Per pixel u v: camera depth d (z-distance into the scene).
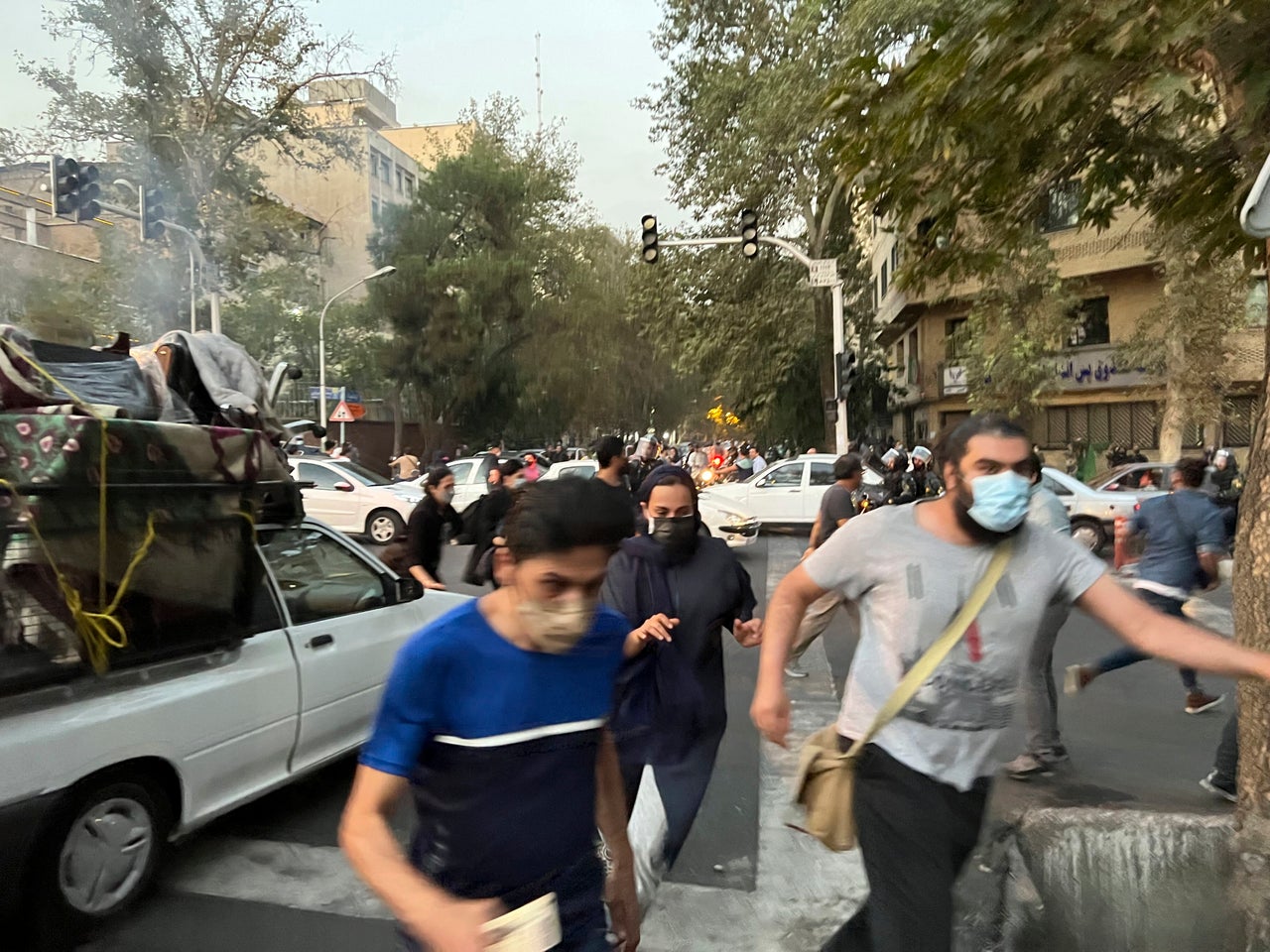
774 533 18.80
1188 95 3.70
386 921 3.66
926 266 4.72
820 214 25.97
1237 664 2.30
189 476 3.79
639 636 3.28
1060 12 3.31
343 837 1.75
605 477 5.05
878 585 2.53
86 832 3.45
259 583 4.27
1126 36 3.15
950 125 3.71
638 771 3.32
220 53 26.34
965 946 3.23
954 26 3.71
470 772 1.81
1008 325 19.89
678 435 94.44
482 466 19.78
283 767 4.41
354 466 17.88
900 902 2.42
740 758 5.55
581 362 39.31
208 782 3.93
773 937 3.52
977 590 2.42
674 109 25.47
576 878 1.92
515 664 1.82
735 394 27.77
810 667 7.82
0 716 3.18
